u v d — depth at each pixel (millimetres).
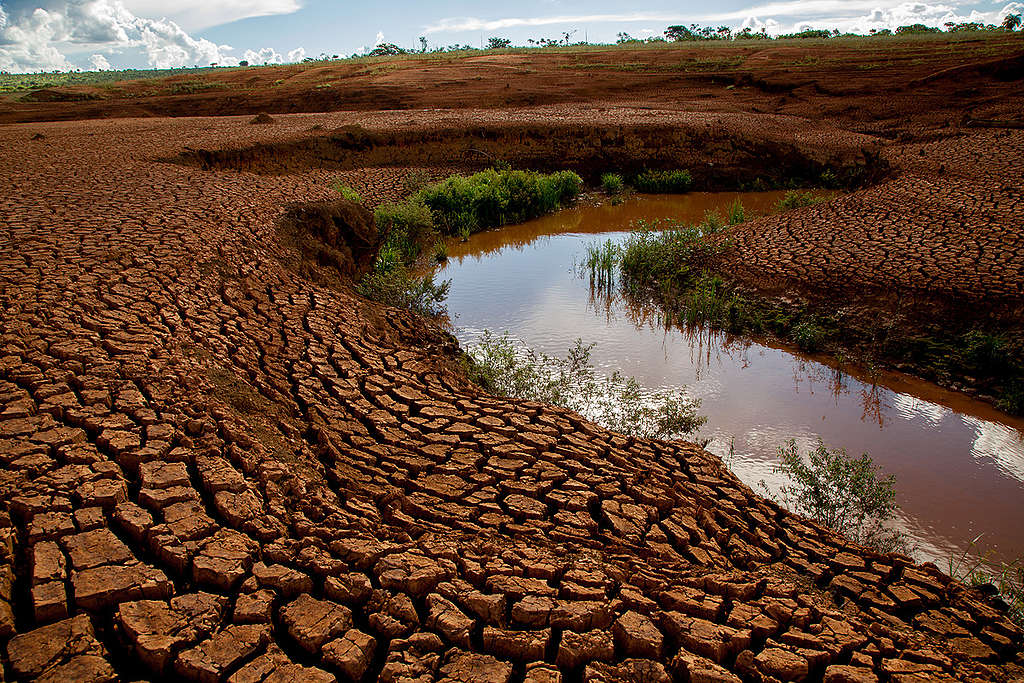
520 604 3178
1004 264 9281
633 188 20906
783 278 10383
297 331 6977
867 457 6508
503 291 12031
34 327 5762
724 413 7457
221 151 17594
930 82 28969
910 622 3754
